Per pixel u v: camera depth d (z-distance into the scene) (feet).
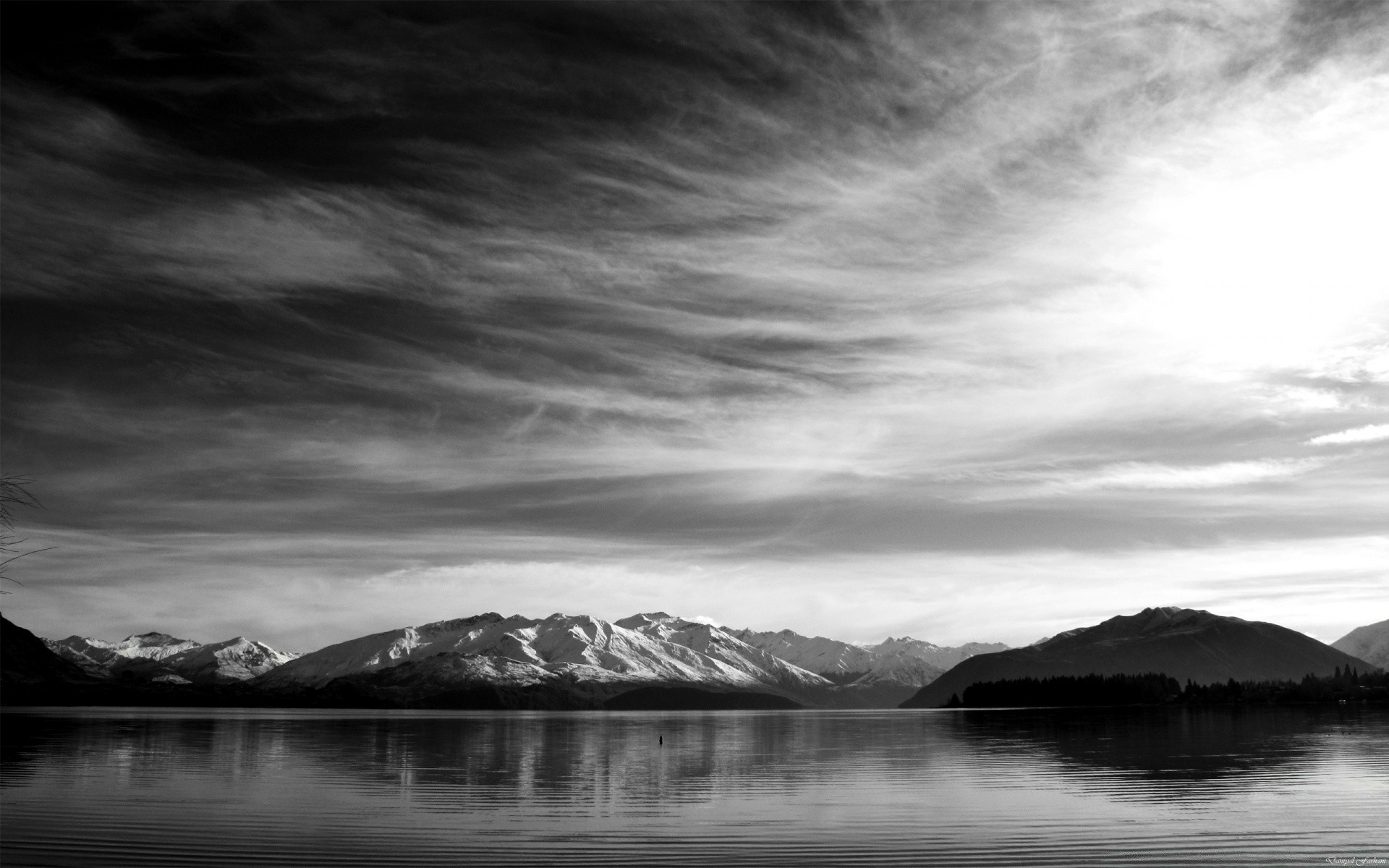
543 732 481.46
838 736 427.33
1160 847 124.57
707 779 214.07
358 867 113.70
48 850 122.83
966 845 126.93
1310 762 242.78
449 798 176.86
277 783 202.18
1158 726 467.93
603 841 130.72
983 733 429.38
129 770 228.84
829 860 117.91
